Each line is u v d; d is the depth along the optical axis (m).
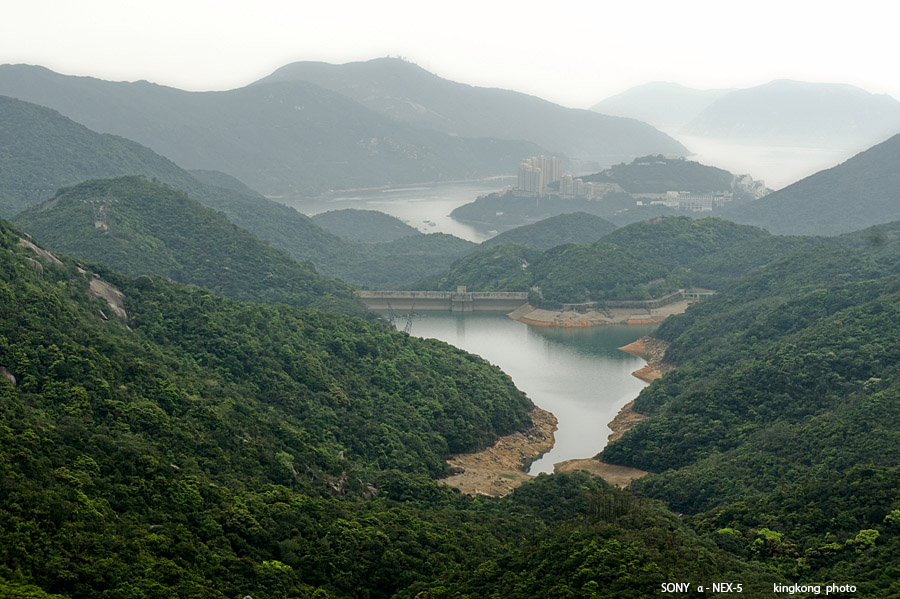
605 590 135.62
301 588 148.75
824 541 161.88
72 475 149.75
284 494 174.88
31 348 187.62
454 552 169.62
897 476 174.12
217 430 194.12
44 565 128.38
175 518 153.75
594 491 193.50
